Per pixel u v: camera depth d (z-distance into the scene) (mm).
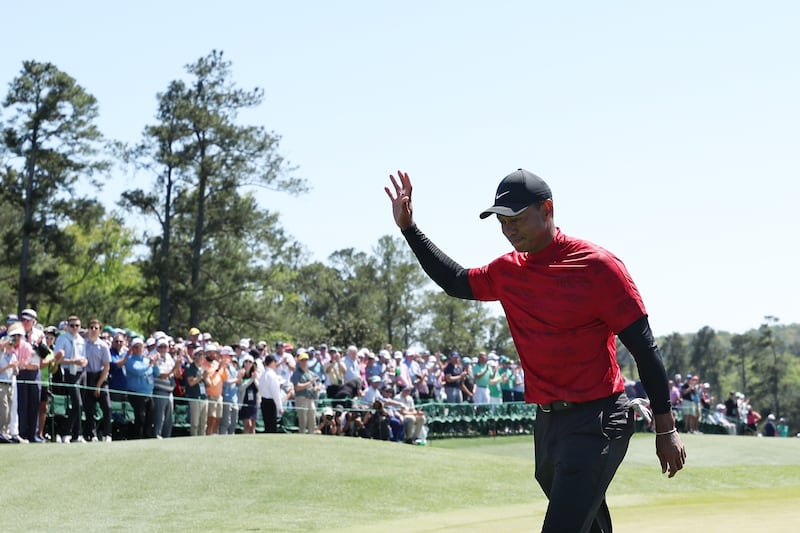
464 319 89375
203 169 45406
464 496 11445
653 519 8852
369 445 14930
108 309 48156
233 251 48250
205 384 16938
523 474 13375
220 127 45406
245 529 9016
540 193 4871
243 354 19906
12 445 13148
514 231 4898
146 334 52438
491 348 93688
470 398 24141
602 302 4742
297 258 51719
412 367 23188
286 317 49562
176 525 9180
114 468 11844
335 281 92188
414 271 87875
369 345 59656
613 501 10797
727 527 8125
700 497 11156
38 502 10070
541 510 10438
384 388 20562
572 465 4758
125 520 9375
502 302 5133
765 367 114000
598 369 4836
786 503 10219
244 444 13852
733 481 13828
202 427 16797
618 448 4832
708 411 32000
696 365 119125
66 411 15148
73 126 46438
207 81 46312
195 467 12164
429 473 12852
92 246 55094
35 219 46469
